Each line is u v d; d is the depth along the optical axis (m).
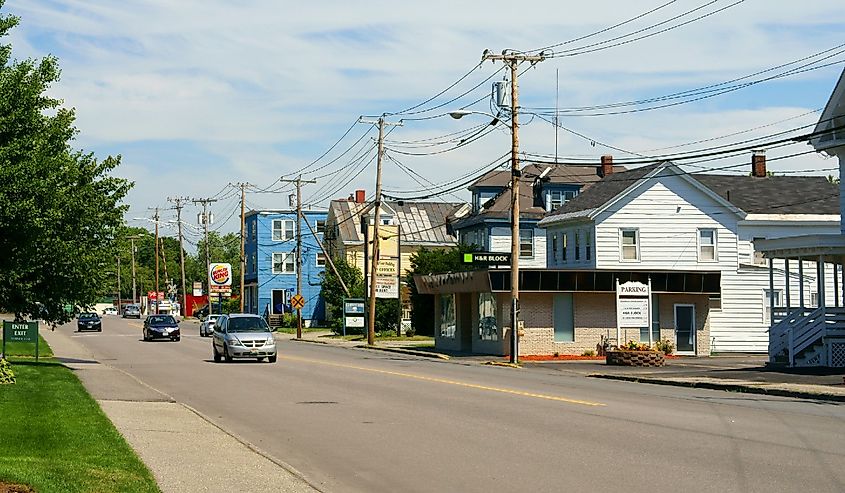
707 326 46.03
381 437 15.52
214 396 23.16
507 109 39.44
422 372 32.03
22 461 11.12
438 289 51.19
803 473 11.80
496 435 15.57
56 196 24.31
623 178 55.88
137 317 129.00
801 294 36.59
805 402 22.61
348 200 97.12
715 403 21.70
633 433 15.74
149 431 16.03
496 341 45.16
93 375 29.20
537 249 69.75
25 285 29.59
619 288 40.47
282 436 15.85
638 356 37.25
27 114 23.42
